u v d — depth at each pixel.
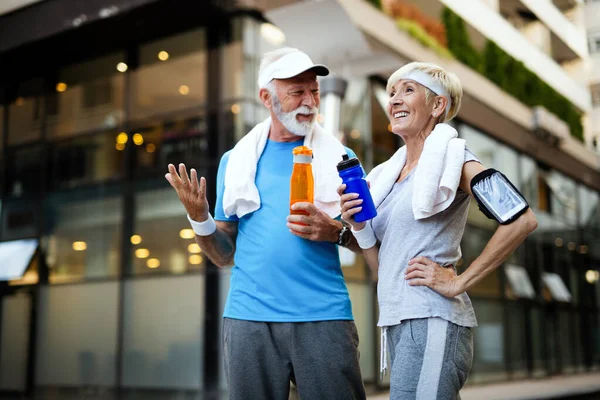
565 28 13.21
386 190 2.16
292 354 2.17
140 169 9.38
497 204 1.87
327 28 5.10
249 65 8.77
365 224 2.12
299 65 2.23
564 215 18.42
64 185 10.12
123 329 9.13
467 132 14.04
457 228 2.02
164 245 8.95
